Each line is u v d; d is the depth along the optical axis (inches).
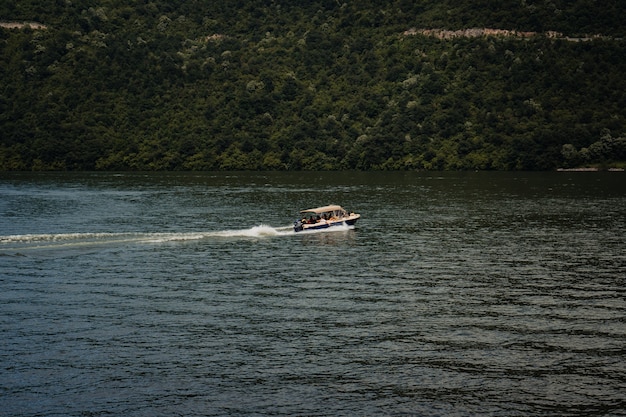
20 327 1674.5
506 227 3243.1
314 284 2103.8
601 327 1669.5
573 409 1272.1
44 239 2869.1
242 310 1822.1
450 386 1357.0
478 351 1521.9
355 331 1649.9
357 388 1350.9
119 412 1259.2
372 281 2140.7
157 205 4254.4
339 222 3191.4
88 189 5511.8
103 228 3216.0
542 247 2701.8
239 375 1403.8
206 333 1637.6
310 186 5831.7
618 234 3009.4
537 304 1868.8
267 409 1273.4
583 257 2493.8
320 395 1322.6
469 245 2758.4
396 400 1304.1
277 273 2257.6
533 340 1583.4
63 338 1598.2
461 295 1966.0
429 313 1791.3
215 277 2199.8
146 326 1686.8
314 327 1680.6
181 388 1348.4
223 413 1259.2
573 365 1446.9
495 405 1286.9
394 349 1535.4
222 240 2888.8
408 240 2883.9
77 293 1993.1
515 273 2241.6
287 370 1428.4
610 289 2025.1
